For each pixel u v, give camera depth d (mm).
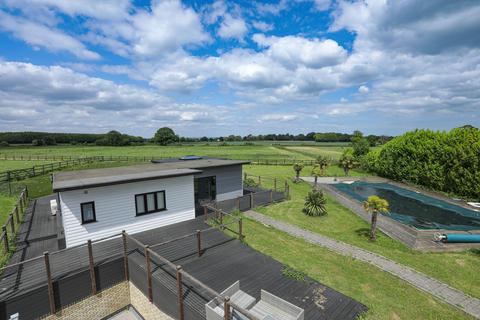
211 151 80938
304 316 6723
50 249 10531
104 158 53406
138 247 10695
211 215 15367
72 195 10516
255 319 5012
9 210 16719
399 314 7078
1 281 8031
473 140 22422
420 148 27438
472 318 7109
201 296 7469
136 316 9492
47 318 7906
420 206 21156
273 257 10406
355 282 8680
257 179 30469
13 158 53469
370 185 29484
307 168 41062
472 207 20172
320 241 12422
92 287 8844
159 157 57312
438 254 11305
